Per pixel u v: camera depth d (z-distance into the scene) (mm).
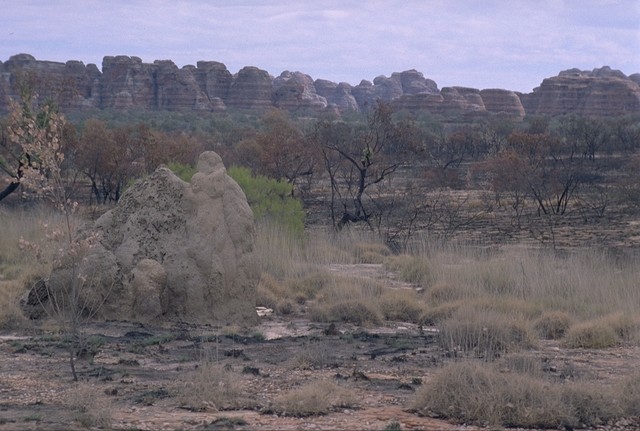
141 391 11367
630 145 119250
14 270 23234
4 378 12109
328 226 46594
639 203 63469
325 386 10992
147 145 60812
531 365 12320
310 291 22875
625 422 10281
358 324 19016
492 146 120188
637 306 20172
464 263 26719
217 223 18422
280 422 9805
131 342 15406
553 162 95750
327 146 56625
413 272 25938
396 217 54000
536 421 9992
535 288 22484
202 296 18109
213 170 18844
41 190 13648
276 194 33781
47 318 17750
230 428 9469
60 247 15336
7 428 9156
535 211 62312
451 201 67000
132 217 18547
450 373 10602
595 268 25031
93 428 9414
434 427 9727
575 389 10594
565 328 18062
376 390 11594
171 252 18172
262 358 13969
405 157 63250
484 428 9797
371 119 62344
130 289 17812
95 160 57406
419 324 19406
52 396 11023
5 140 38938
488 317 16453
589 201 67062
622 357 14953
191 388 10992
